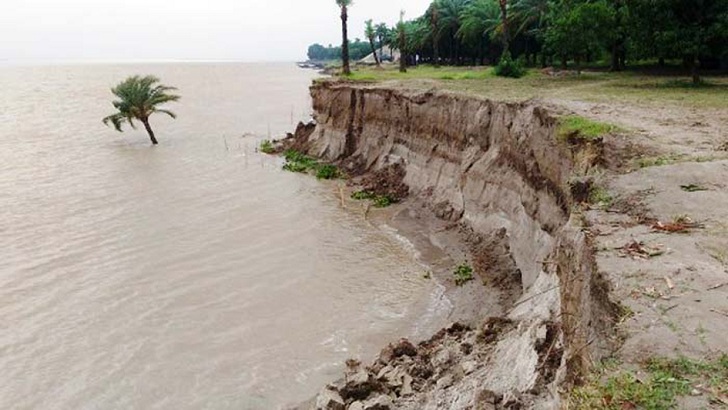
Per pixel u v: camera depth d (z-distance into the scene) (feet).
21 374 47.93
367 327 55.16
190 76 572.10
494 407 32.86
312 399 43.98
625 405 18.37
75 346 52.31
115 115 164.66
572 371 25.81
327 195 105.19
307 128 151.64
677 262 26.76
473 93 94.84
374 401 39.32
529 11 178.40
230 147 156.87
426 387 41.34
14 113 239.91
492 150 79.25
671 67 151.43
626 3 98.89
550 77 137.90
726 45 94.07
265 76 575.79
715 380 18.94
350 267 70.49
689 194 35.14
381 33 395.96
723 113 64.64
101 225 87.92
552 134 59.62
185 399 44.57
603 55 168.04
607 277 26.08
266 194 106.73
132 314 58.44
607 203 35.99
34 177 121.08
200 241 80.48
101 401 44.39
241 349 51.67
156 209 96.73
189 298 62.03
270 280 66.64
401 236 81.61
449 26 258.57
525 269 60.34
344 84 138.51
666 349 20.84
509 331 45.47
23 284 65.77
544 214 58.90
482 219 75.92
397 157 109.70
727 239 28.81
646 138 49.14
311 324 55.98
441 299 60.85
